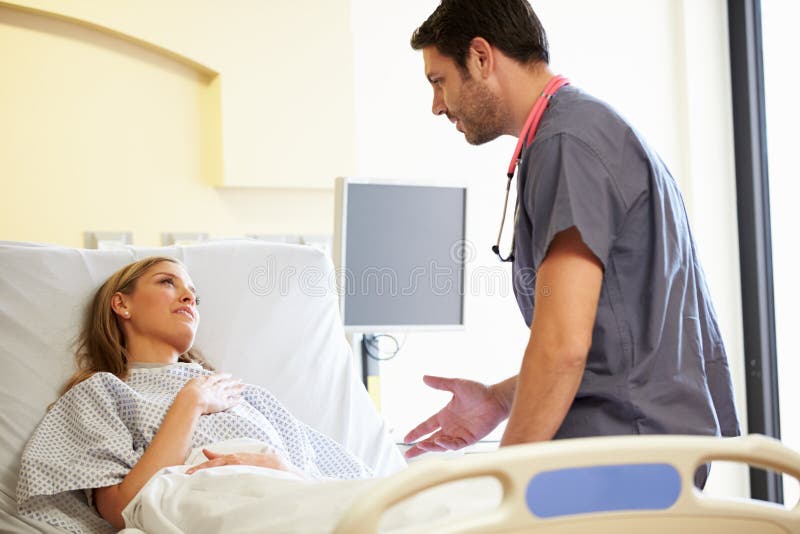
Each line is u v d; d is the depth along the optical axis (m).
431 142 3.53
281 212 3.42
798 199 3.42
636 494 0.98
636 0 3.70
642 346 1.38
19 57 3.10
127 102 3.24
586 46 3.64
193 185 3.33
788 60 3.45
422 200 2.83
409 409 3.43
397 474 0.92
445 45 1.51
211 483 1.51
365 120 3.48
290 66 3.38
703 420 1.38
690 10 3.67
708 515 1.01
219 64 3.29
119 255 2.15
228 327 2.22
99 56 3.20
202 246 2.28
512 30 1.47
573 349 1.26
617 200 1.35
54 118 3.14
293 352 2.28
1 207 3.08
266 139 3.35
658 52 3.71
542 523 0.96
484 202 3.55
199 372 2.00
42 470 1.65
